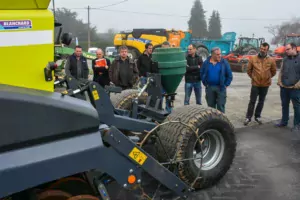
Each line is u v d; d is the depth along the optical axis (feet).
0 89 5.93
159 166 8.19
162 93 13.67
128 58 20.54
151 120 12.66
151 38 68.28
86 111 6.75
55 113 6.28
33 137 6.08
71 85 12.25
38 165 5.89
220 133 11.03
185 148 9.77
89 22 159.33
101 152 6.82
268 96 32.71
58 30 8.18
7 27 6.19
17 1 6.27
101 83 22.40
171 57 12.75
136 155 7.62
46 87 6.95
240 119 22.38
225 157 11.35
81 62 22.27
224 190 11.39
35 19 6.44
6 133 5.79
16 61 6.42
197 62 22.59
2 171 5.53
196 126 10.03
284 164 13.98
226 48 79.71
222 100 18.92
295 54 18.83
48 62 6.74
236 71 62.95
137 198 10.25
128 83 20.51
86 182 8.11
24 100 5.93
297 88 19.02
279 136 18.24
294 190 11.57
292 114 23.89
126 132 11.75
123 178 7.47
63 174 6.24
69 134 6.56
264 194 11.21
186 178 10.04
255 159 14.52
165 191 10.36
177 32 70.44
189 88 22.89
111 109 11.10
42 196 7.09
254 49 77.77
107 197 7.73
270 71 20.29
